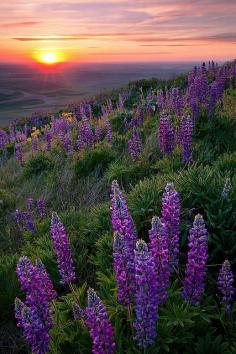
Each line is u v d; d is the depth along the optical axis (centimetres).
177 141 930
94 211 725
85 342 405
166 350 374
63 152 1291
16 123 3338
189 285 358
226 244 509
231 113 1110
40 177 1147
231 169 670
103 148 1117
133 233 390
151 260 298
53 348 405
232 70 1658
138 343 349
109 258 552
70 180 1006
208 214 529
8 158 1852
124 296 341
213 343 380
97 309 299
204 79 1110
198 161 836
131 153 962
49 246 629
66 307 478
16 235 793
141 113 1284
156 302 308
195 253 347
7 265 599
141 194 641
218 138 972
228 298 400
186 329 395
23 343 477
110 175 927
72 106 3108
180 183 616
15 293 537
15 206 977
